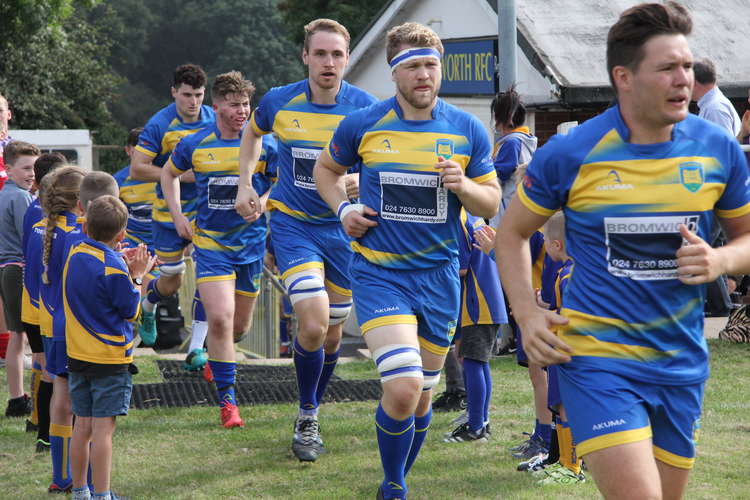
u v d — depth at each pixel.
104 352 10.02
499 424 13.44
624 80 6.66
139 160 17.44
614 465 6.59
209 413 14.41
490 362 17.83
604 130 6.83
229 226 14.30
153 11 132.88
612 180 6.77
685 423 6.98
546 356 6.92
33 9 55.41
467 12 32.16
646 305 6.80
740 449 11.83
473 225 12.20
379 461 11.90
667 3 6.68
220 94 13.98
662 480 7.14
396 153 9.65
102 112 72.12
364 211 9.75
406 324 9.55
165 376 16.98
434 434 13.03
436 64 9.57
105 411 10.09
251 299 15.05
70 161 40.75
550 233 9.94
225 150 14.12
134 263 10.35
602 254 6.87
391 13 35.66
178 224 15.10
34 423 13.50
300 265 12.03
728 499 10.05
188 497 10.59
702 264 6.48
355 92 12.46
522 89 28.22
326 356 12.86
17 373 14.42
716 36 29.91
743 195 6.96
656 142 6.77
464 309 12.44
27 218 12.93
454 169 9.28
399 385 9.30
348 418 13.98
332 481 11.12
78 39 75.69
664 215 6.71
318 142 12.16
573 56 27.05
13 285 14.27
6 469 11.80
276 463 11.85
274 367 18.72
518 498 10.27
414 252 9.70
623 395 6.71
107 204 10.15
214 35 130.88
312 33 12.18
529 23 28.61
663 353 6.84
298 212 12.30
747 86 27.48
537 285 11.91
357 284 9.88
